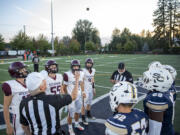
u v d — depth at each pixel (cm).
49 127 167
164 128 147
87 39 7056
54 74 343
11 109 254
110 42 6241
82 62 2006
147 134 144
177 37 4847
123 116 126
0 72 1240
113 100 135
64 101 176
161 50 4316
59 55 3772
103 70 1316
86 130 360
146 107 150
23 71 251
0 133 343
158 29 5031
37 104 163
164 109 139
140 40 5722
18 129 256
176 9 4819
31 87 162
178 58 2591
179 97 585
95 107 498
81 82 371
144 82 162
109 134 120
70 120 339
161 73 152
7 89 239
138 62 1978
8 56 3148
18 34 3716
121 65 425
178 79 919
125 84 137
